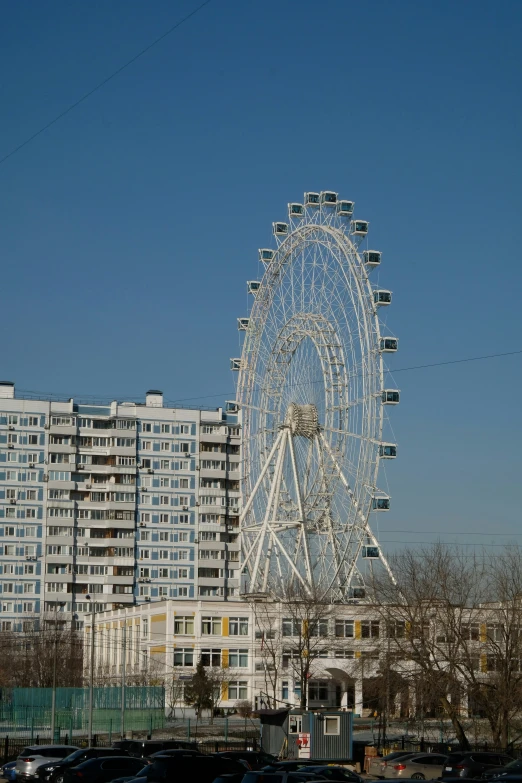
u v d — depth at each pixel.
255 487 120.75
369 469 105.00
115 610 163.75
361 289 106.75
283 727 80.81
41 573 190.38
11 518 190.88
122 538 193.88
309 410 113.19
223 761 57.12
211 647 141.75
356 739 102.81
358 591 109.19
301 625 128.00
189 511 197.38
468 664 85.31
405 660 94.12
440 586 94.31
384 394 104.12
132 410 198.38
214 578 196.50
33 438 194.00
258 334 122.88
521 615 88.81
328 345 111.38
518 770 64.25
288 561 115.94
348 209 111.19
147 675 140.38
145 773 57.69
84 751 66.38
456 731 85.38
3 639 170.88
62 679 159.00
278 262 120.50
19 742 96.69
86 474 195.50
